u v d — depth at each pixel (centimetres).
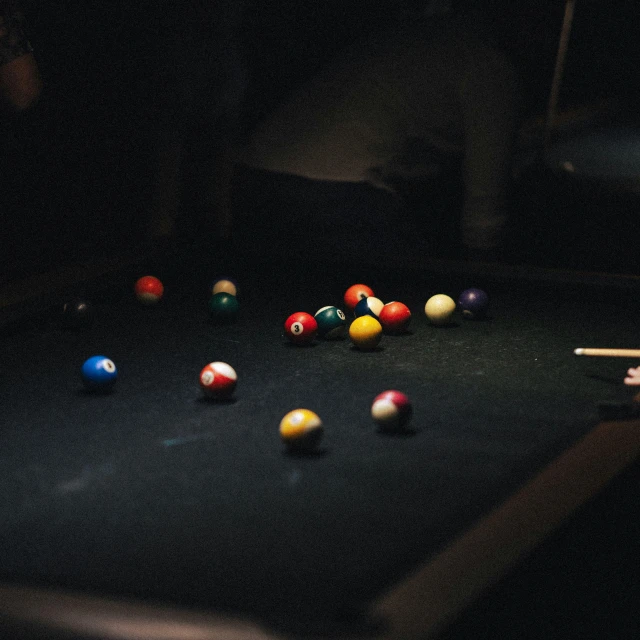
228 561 152
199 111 385
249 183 377
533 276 282
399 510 165
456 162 401
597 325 256
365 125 365
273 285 293
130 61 426
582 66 628
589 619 167
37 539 159
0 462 183
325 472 177
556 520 155
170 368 227
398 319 249
